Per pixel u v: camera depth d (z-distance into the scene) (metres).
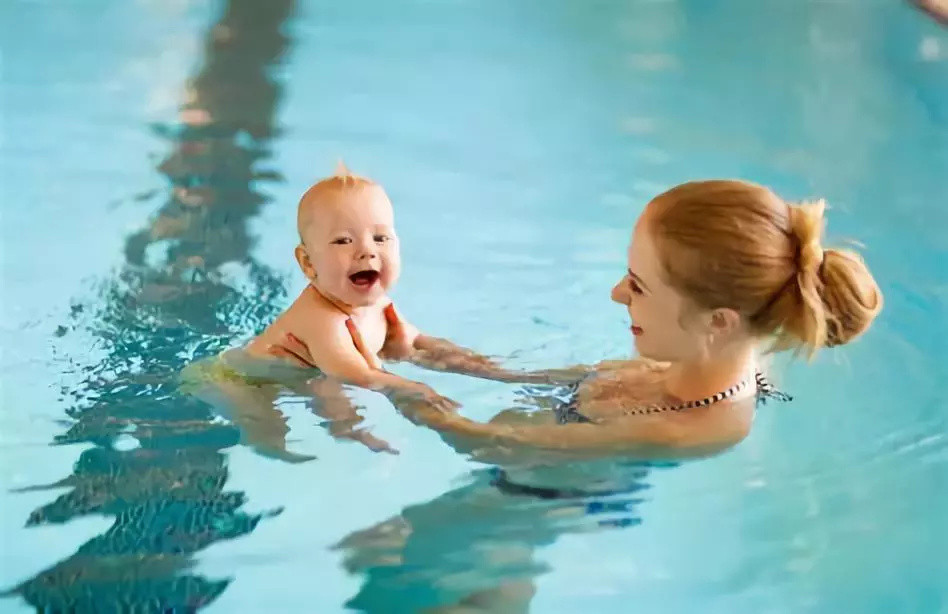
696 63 4.64
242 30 4.98
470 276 2.67
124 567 1.63
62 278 2.57
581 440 1.92
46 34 4.73
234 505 1.77
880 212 3.08
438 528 1.72
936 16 5.14
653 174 3.42
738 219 1.79
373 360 2.16
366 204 2.08
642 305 1.89
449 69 4.56
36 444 1.91
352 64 4.57
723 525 1.75
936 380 2.17
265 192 3.19
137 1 5.35
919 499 1.81
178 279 2.60
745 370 1.96
